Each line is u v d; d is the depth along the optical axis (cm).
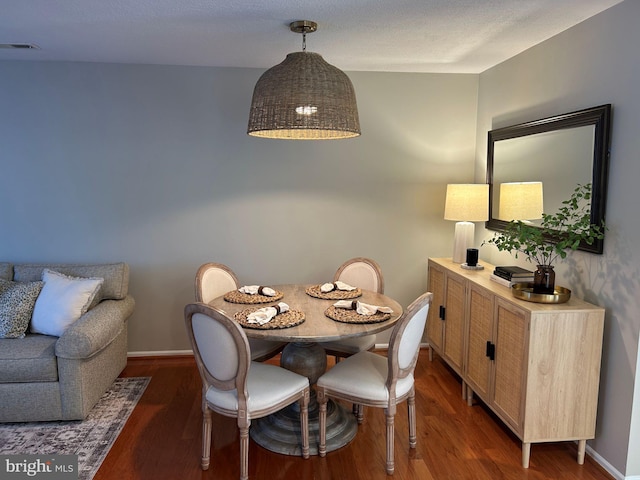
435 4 233
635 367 225
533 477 240
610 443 243
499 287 286
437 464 251
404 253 404
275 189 388
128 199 377
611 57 238
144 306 389
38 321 307
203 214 384
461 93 392
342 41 298
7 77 358
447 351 350
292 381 246
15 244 372
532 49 309
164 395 328
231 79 373
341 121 231
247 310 273
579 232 257
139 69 366
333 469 246
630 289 227
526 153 312
